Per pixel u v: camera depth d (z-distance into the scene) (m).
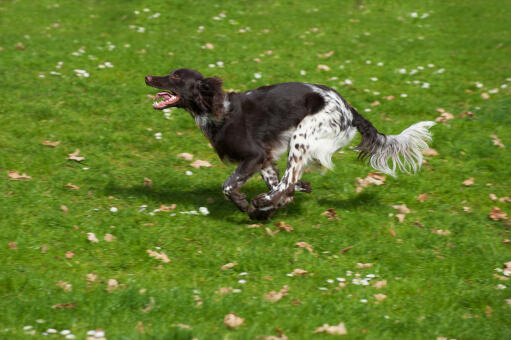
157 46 15.65
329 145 8.09
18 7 19.30
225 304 6.14
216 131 7.95
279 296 6.37
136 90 12.77
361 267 7.16
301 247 7.55
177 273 6.82
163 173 9.52
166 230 7.77
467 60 15.56
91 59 14.30
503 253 7.64
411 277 6.98
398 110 12.44
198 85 7.75
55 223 7.69
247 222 8.23
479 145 10.87
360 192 9.30
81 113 11.61
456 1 21.95
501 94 13.30
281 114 7.92
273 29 18.14
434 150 10.81
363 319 6.07
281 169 9.39
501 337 5.86
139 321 5.82
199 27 17.83
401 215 8.51
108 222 7.82
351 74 14.36
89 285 6.44
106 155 10.09
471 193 9.38
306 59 15.31
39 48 14.75
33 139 10.34
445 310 6.33
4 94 12.02
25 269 6.67
